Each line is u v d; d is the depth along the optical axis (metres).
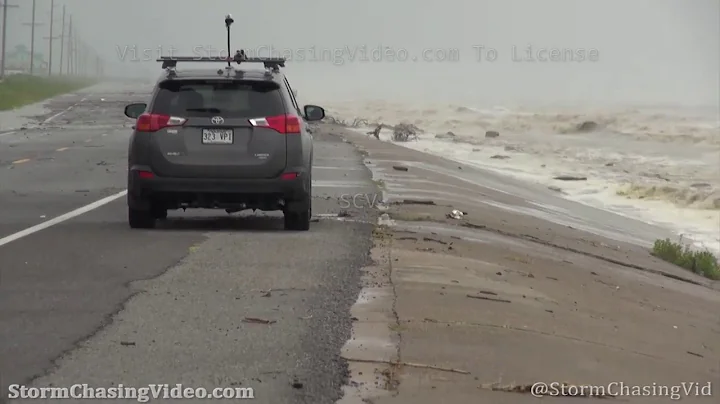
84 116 145.75
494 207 53.03
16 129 113.62
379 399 16.28
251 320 20.84
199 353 18.34
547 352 20.67
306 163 32.25
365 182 56.09
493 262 31.78
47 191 47.09
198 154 31.11
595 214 64.69
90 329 19.83
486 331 21.42
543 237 43.44
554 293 28.44
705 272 45.50
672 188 83.69
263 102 31.53
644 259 44.66
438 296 24.28
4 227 33.88
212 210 40.19
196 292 23.34
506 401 16.91
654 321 27.98
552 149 136.25
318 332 20.08
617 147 145.75
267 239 31.53
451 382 17.53
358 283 24.98
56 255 28.02
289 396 16.14
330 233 33.44
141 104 33.62
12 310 21.33
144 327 20.06
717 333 28.34
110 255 28.05
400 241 32.94
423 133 159.88
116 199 43.59
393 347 19.28
